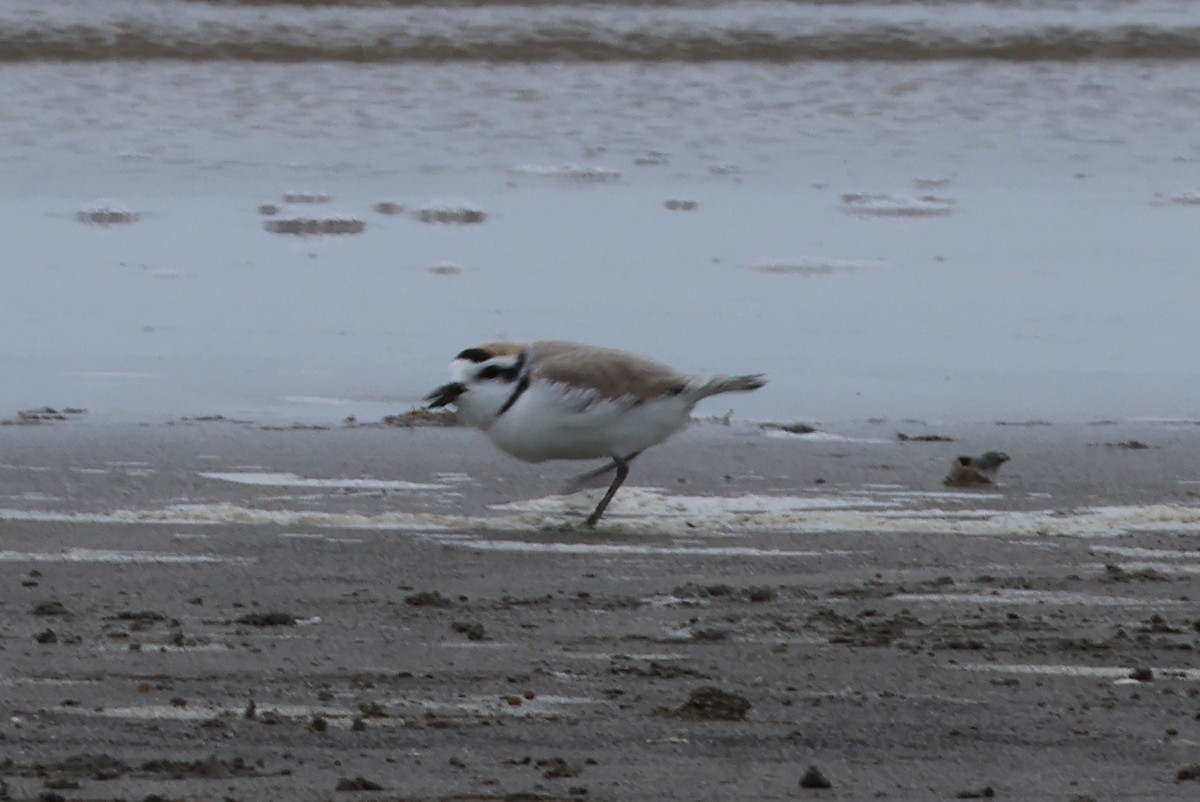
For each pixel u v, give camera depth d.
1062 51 37.06
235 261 21.45
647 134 30.75
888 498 12.39
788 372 16.67
